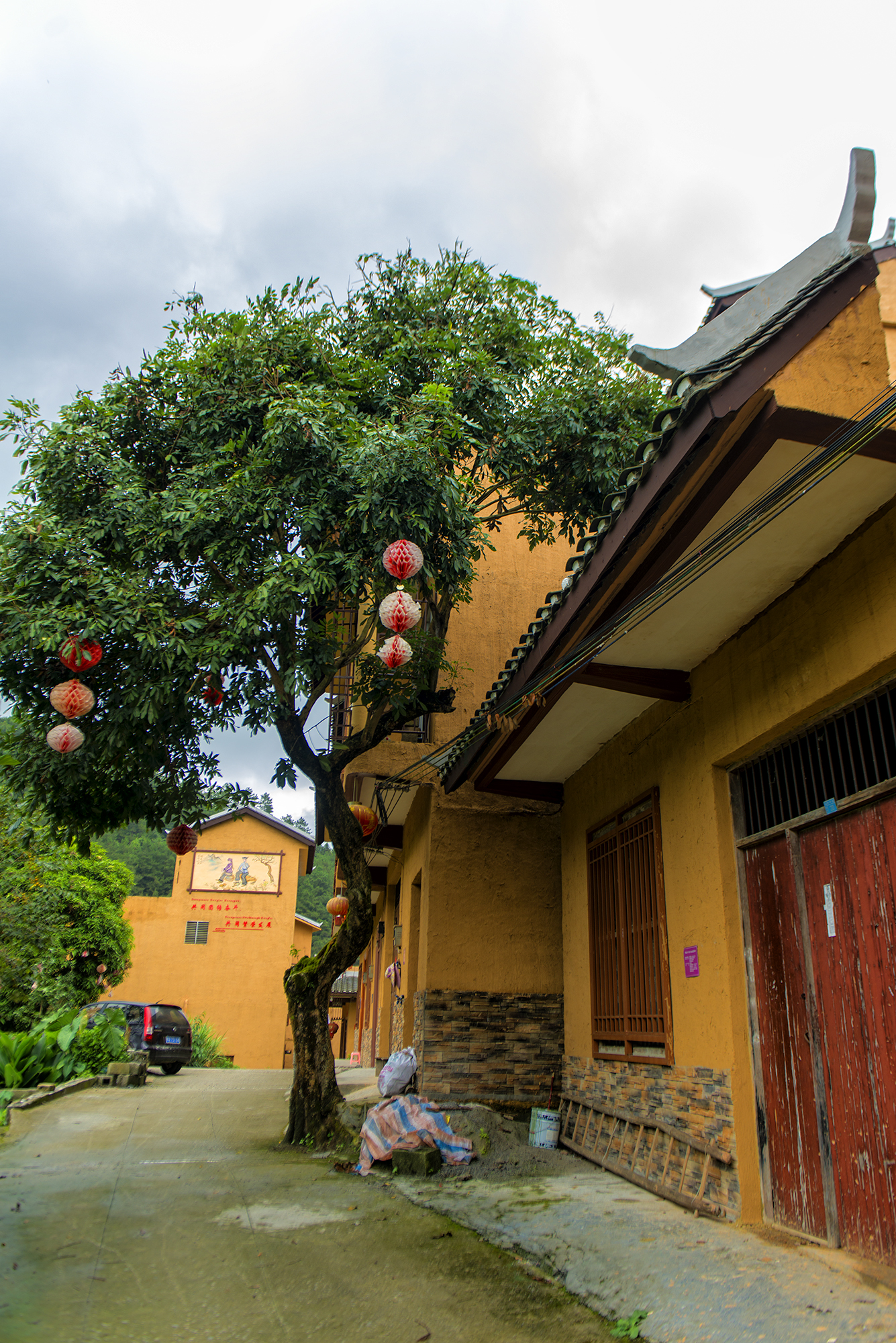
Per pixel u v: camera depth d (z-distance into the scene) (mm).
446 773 9172
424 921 9531
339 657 8266
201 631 6910
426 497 6871
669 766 6457
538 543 10383
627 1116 6605
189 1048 17516
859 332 4000
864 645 4316
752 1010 5270
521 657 6664
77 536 6836
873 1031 4258
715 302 6785
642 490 4496
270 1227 4941
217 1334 3371
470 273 8844
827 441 3988
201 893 27375
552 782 9133
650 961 6582
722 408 3807
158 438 7820
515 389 8688
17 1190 5871
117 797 8211
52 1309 3566
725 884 5512
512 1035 8828
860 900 4438
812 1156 4613
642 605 5039
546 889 9398
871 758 4441
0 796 11734
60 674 7148
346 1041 28078
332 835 8406
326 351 7762
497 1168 6660
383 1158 6723
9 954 13383
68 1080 12453
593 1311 3699
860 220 4156
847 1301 3598
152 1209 5352
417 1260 4348
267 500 6887
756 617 5383
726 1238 4609
